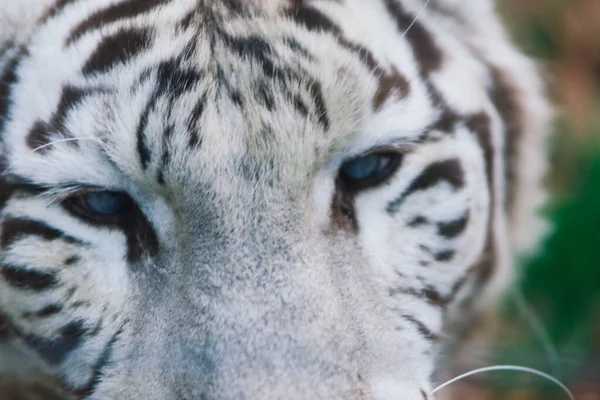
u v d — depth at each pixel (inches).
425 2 169.2
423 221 163.0
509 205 190.7
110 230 152.0
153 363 145.2
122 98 143.6
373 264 156.6
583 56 304.8
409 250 161.9
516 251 201.3
